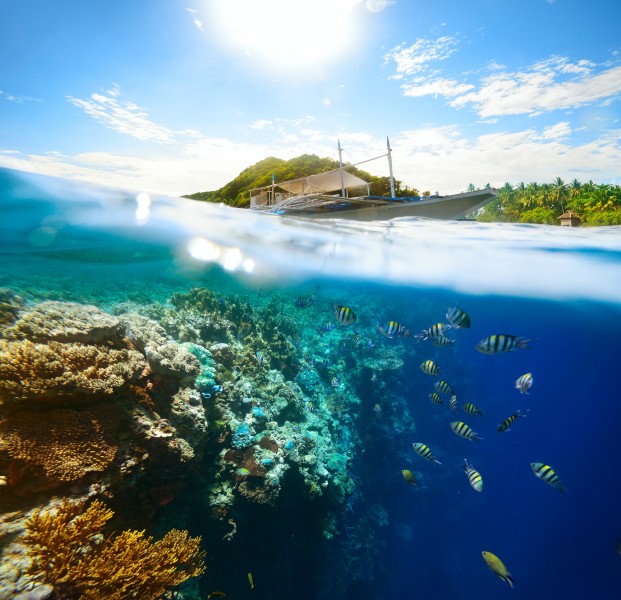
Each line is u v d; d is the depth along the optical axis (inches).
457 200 616.1
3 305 245.4
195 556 193.2
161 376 253.0
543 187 2701.8
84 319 236.1
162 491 221.9
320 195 617.9
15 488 159.9
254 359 437.4
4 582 126.1
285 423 419.2
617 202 1674.5
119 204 443.5
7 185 366.3
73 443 177.9
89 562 140.8
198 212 497.7
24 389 171.6
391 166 720.3
